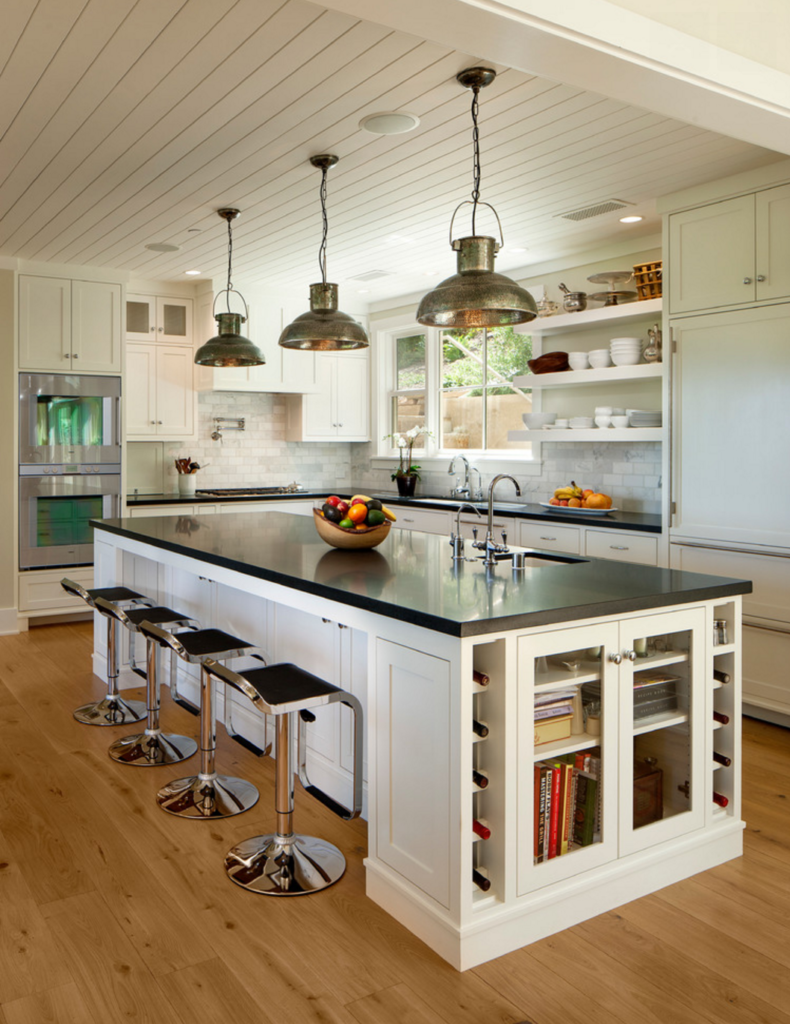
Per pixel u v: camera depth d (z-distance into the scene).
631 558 4.48
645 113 3.11
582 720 2.31
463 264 2.79
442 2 1.88
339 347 3.97
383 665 2.32
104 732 3.81
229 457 7.20
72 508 5.88
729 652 2.63
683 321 4.13
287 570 2.83
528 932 2.18
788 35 2.54
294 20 2.44
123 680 4.50
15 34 2.53
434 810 2.14
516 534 5.25
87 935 2.22
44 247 5.27
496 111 3.10
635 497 5.25
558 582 2.59
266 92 2.94
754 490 3.86
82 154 3.56
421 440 7.20
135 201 4.25
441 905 2.12
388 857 2.34
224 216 4.45
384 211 4.43
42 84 2.88
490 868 2.17
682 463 4.18
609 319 4.94
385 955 2.13
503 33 2.03
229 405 7.17
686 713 2.53
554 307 5.49
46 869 2.57
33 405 5.70
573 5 2.04
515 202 4.27
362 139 3.38
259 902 2.39
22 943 2.18
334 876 2.51
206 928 2.25
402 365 7.43
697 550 4.13
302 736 2.55
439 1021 1.87
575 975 2.04
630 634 2.36
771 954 2.13
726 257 3.91
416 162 3.65
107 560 4.64
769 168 3.71
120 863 2.61
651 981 2.02
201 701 3.05
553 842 2.24
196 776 3.18
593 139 3.38
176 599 4.47
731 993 1.97
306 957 2.12
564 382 5.14
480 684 2.11
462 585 2.53
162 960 2.11
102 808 3.01
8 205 4.33
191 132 3.31
